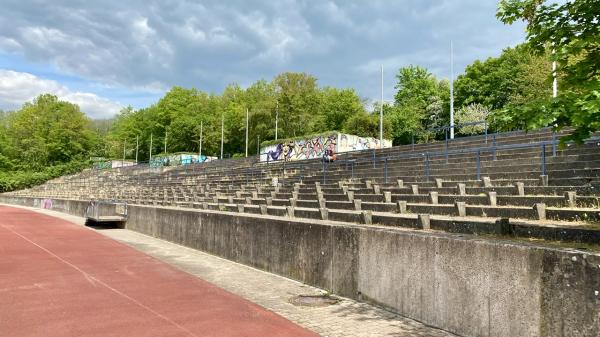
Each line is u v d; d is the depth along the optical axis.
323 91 81.19
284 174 29.77
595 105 4.17
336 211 13.38
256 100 86.75
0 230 23.36
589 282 4.82
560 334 5.08
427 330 6.70
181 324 7.05
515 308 5.62
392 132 58.44
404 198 14.48
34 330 6.72
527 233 7.56
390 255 7.81
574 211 8.51
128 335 6.48
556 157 13.62
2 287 9.74
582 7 5.10
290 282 10.46
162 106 104.50
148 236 20.91
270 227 11.81
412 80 71.38
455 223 9.16
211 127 88.19
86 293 9.20
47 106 98.19
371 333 6.57
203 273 11.65
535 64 37.38
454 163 17.59
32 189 77.69
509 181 13.03
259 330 6.74
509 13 5.64
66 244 17.61
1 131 100.44
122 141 113.06
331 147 38.62
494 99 52.22
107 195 46.00
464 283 6.37
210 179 37.50
